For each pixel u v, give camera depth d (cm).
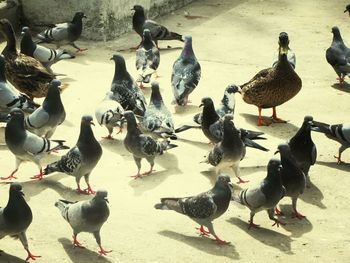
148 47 1500
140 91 1349
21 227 909
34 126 1212
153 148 1125
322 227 1026
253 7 2056
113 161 1203
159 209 1017
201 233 995
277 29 1880
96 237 930
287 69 1307
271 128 1341
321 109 1426
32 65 1402
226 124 1088
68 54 1545
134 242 966
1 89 1286
